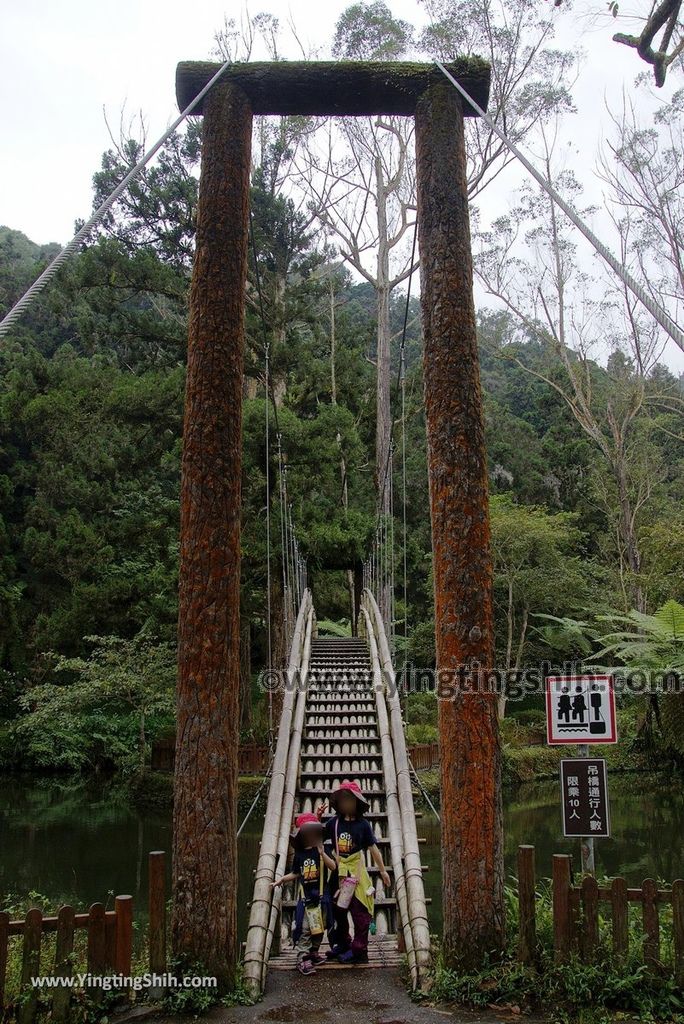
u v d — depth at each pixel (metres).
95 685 16.30
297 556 14.54
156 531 18.44
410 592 25.86
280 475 13.77
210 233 4.87
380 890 5.85
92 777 18.59
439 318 4.91
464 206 5.07
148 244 17.50
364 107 5.30
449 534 4.68
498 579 21.16
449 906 4.37
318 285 18.80
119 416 16.77
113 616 18.38
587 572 22.91
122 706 17.92
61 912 3.94
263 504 15.58
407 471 26.03
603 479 25.91
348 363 20.08
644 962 4.11
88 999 3.93
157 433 17.73
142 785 16.30
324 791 6.90
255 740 17.30
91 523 21.89
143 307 31.56
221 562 4.52
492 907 4.30
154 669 16.83
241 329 4.88
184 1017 3.94
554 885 4.27
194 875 4.22
